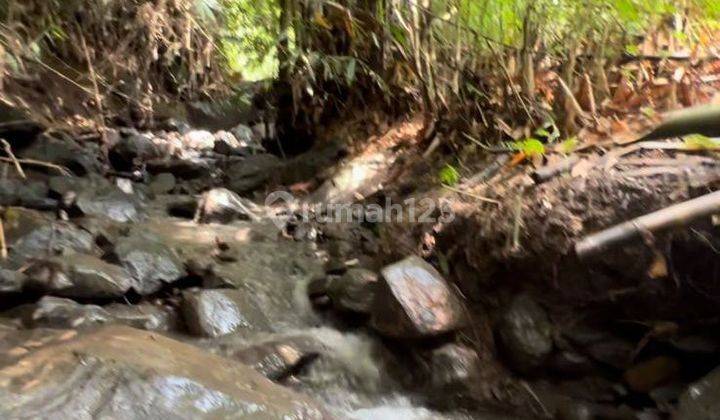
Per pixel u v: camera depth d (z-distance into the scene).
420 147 3.69
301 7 4.24
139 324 2.55
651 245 2.12
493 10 3.21
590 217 2.31
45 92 4.86
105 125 5.10
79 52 5.20
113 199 3.71
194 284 2.91
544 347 2.36
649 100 2.82
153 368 1.84
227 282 2.84
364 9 3.95
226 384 1.92
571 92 2.89
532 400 2.33
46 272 2.58
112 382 1.77
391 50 3.84
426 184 3.33
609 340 2.32
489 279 2.56
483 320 2.55
